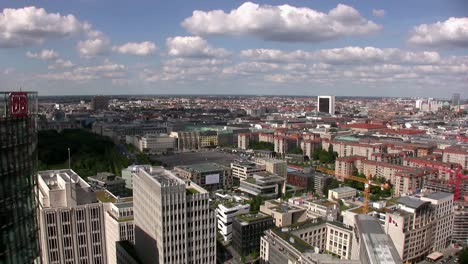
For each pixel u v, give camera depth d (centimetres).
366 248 18838
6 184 12275
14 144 12694
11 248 12500
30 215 13662
